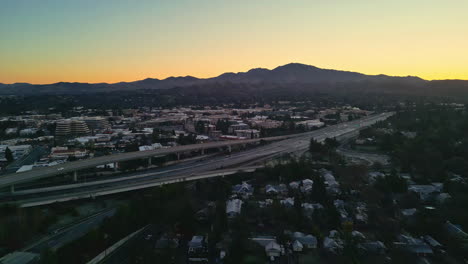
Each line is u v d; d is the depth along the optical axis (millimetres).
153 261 117375
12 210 147000
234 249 120250
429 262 116625
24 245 127812
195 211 159250
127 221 140250
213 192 180625
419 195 171875
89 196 175375
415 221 141125
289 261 117438
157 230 144625
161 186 178250
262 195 183250
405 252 119125
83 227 144875
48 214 152875
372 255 120250
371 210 153125
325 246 124875
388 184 180750
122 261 119750
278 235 133750
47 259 110438
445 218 141500
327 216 146125
